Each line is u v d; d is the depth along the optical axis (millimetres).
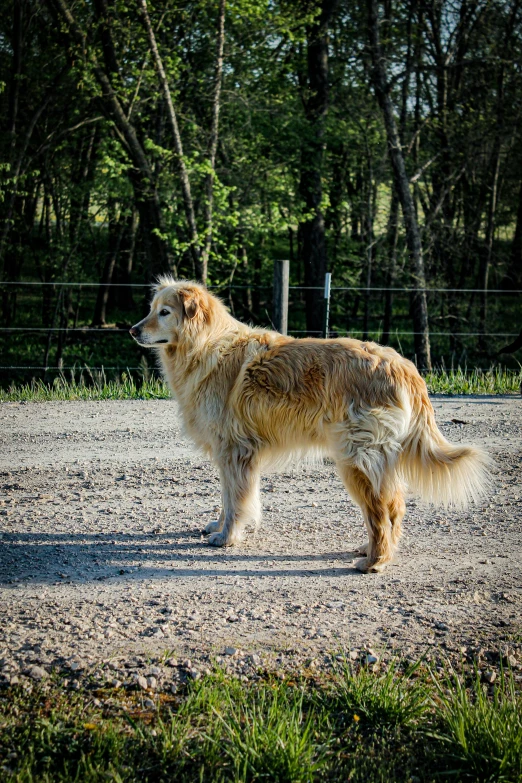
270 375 5008
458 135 20531
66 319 20219
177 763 3094
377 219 21562
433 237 20938
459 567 4922
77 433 7949
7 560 4848
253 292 23219
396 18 20891
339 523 5707
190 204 15930
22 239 21047
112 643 3848
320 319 20469
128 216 20625
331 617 4191
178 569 4797
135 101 16797
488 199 23781
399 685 3508
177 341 5332
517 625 4141
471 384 10805
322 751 3170
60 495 6090
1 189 18484
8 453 7180
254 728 3141
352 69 20328
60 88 19016
